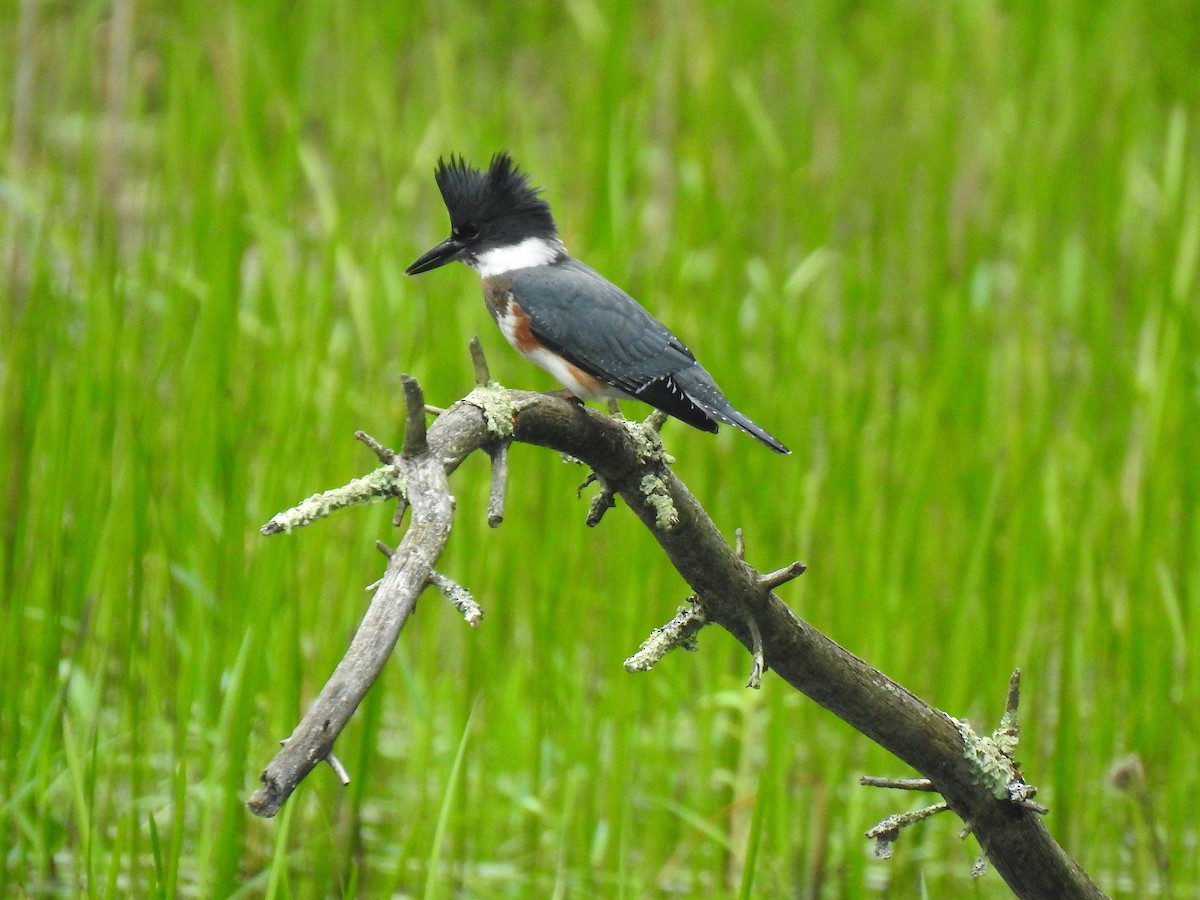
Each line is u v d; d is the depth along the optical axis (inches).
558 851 348.5
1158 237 543.5
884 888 375.9
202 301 435.5
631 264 505.0
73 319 480.4
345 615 378.3
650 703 401.7
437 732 402.6
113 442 390.6
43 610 372.8
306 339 435.8
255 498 420.2
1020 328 516.4
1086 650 416.5
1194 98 730.8
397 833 370.3
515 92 732.0
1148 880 368.8
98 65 703.7
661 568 402.6
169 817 355.9
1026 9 745.0
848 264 541.6
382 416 437.4
